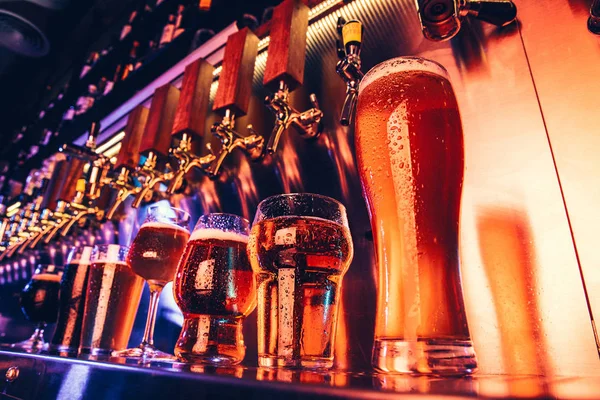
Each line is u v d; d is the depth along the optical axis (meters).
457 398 0.29
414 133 0.56
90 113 2.61
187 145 1.57
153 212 1.12
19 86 4.80
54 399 0.64
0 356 0.83
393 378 0.42
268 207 0.75
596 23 0.90
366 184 0.60
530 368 0.77
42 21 3.70
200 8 2.03
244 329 1.24
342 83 1.38
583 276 0.77
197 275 0.82
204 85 1.70
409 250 0.53
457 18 0.85
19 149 3.76
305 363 0.63
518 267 0.84
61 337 1.32
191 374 0.45
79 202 2.04
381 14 1.35
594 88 0.87
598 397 0.29
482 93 1.02
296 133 1.42
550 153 0.88
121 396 0.52
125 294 1.29
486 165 0.95
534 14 1.01
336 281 0.71
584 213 0.80
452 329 0.49
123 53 2.87
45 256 2.58
